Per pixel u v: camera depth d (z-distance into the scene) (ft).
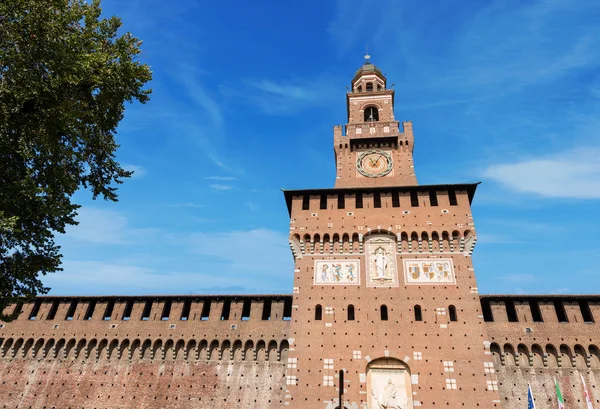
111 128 105.60
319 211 167.43
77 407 153.99
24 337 169.37
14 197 83.97
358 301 147.33
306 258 157.89
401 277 149.89
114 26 104.32
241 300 168.04
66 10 92.73
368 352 137.80
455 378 130.93
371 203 166.30
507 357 145.79
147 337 163.63
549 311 150.51
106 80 95.81
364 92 214.48
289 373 137.18
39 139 86.12
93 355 164.25
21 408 155.94
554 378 140.77
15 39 82.84
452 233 155.33
